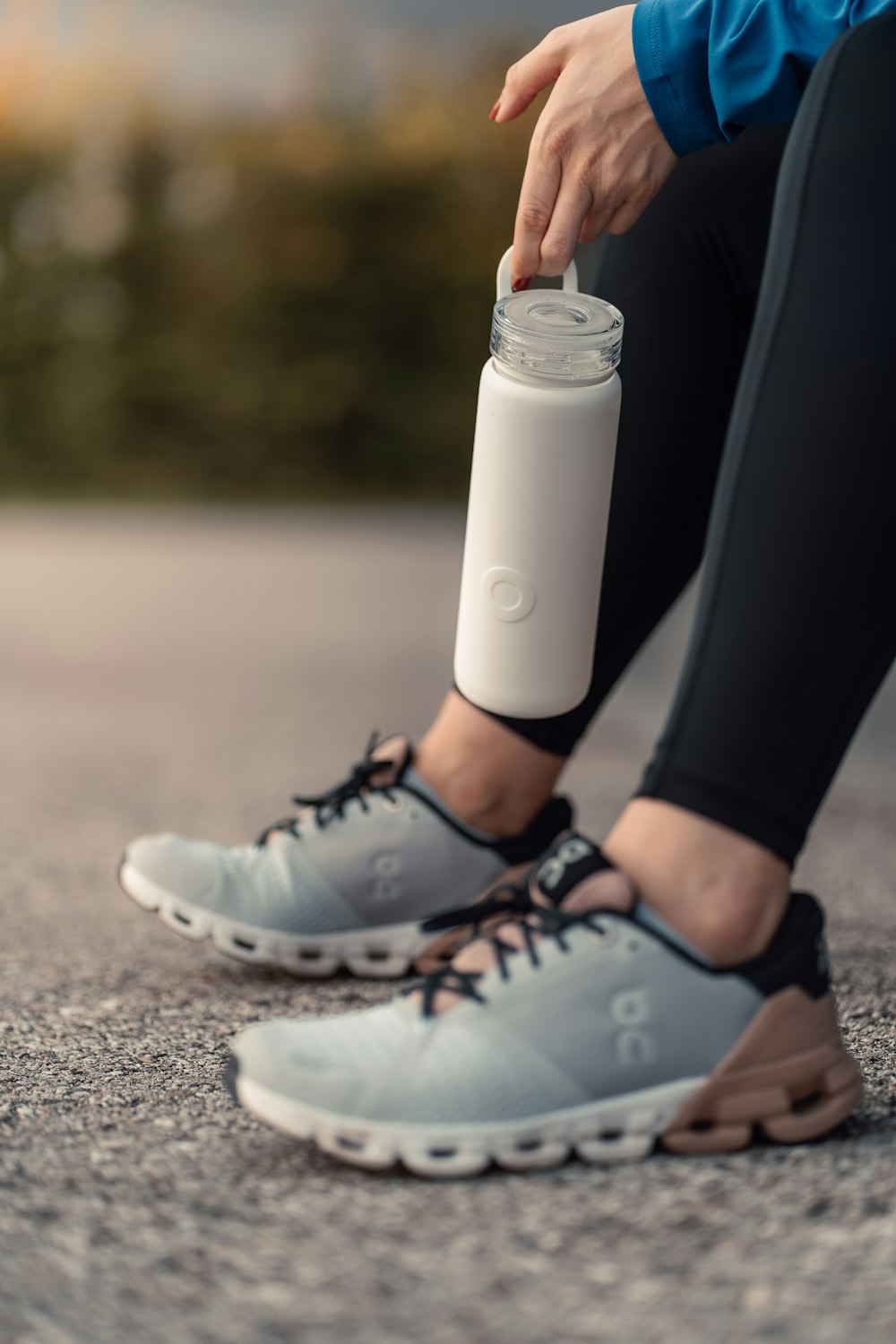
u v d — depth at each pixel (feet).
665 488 3.25
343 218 25.20
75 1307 1.85
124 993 3.52
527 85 2.89
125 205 24.75
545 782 3.56
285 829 3.74
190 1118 2.54
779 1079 2.34
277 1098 2.26
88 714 9.65
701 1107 2.32
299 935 3.60
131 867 3.68
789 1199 2.13
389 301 25.68
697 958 2.35
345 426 26.12
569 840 2.45
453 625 14.25
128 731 8.99
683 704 2.40
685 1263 1.95
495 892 2.72
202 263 25.11
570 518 2.67
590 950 2.34
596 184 2.78
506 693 2.78
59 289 24.68
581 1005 2.31
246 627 13.89
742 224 3.11
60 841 5.87
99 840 5.91
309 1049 2.31
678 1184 2.20
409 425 26.18
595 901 2.37
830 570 2.28
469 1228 2.07
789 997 2.35
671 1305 1.85
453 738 3.58
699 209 3.14
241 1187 2.23
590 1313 1.83
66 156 24.39
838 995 3.33
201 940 4.17
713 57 2.62
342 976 3.69
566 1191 2.20
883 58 2.36
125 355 25.11
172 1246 2.02
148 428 25.58
